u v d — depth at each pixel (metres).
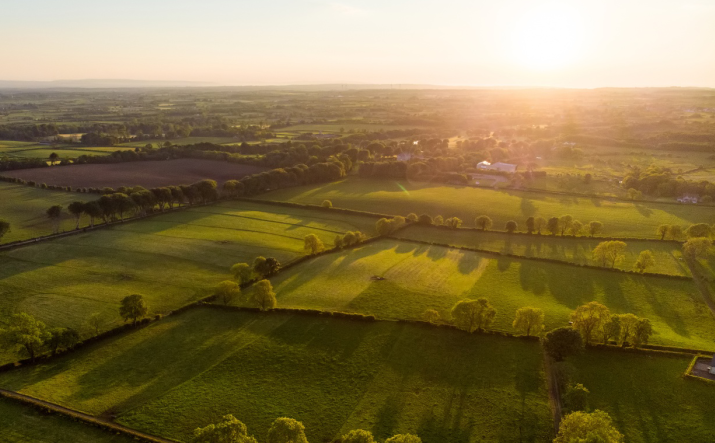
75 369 70.06
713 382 66.25
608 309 83.38
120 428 57.28
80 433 56.50
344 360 73.06
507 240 134.62
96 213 134.88
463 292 98.31
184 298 93.56
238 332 81.12
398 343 77.62
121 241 124.12
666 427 58.31
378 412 61.62
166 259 112.75
